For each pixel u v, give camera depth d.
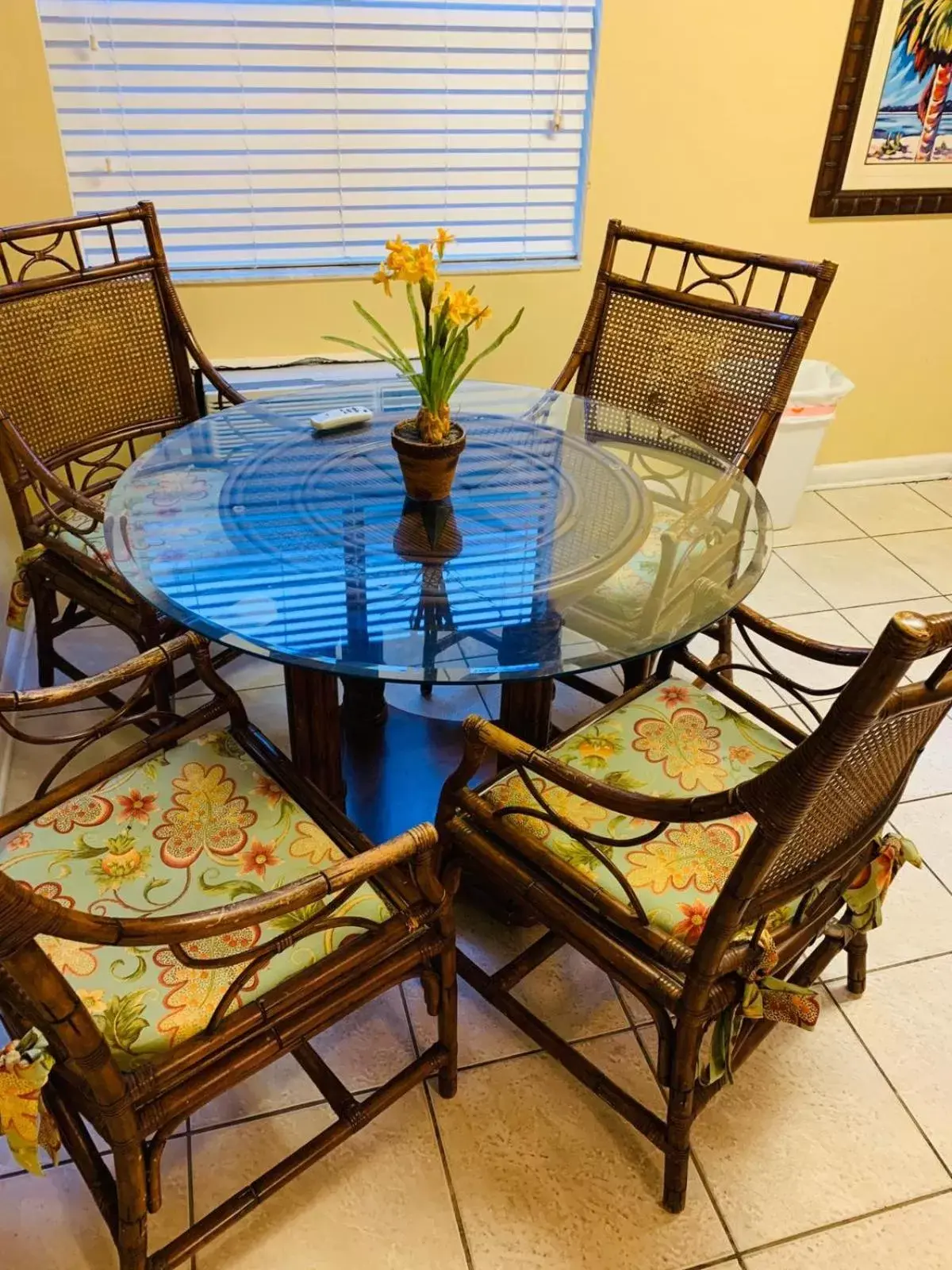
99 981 1.06
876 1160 1.36
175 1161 1.33
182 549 1.42
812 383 2.90
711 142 2.52
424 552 1.42
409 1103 1.41
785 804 0.86
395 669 1.18
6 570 2.24
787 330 1.85
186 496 1.56
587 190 2.50
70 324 1.89
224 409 2.00
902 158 2.69
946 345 3.09
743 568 1.43
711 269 2.72
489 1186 1.31
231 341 2.44
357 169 2.36
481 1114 1.40
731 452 1.95
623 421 1.91
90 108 2.12
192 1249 1.13
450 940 1.23
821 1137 1.39
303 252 2.43
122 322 1.98
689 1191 1.31
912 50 2.52
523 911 1.63
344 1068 1.45
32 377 1.85
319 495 1.56
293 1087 1.43
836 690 1.44
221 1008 1.01
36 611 1.99
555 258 2.59
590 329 2.11
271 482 1.60
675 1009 1.10
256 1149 1.35
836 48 2.47
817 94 2.53
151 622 1.69
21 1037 1.07
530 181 2.49
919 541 2.94
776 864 1.00
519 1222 1.28
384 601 1.31
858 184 2.70
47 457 1.90
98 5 2.02
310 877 1.00
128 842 1.22
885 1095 1.44
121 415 2.03
